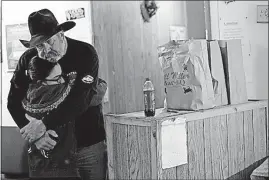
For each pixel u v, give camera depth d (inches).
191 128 87.4
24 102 101.8
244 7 128.9
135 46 174.9
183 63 90.4
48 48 102.0
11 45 101.7
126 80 172.1
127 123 86.4
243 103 101.0
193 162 87.9
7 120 101.9
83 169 103.4
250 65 128.9
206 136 91.0
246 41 128.9
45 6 123.3
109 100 165.8
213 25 129.8
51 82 101.9
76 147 103.0
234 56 98.5
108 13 165.6
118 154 89.7
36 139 102.0
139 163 84.4
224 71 98.5
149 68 179.3
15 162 102.8
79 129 103.2
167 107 96.3
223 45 98.0
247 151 102.4
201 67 89.9
